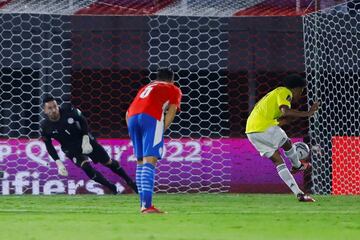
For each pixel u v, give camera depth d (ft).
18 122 148.66
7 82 148.77
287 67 144.36
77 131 119.24
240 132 152.87
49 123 118.21
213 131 152.97
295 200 111.24
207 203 104.88
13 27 142.20
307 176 132.57
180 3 135.03
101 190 128.36
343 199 114.11
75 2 131.23
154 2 138.31
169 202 107.04
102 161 121.60
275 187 128.98
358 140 132.05
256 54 144.15
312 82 142.61
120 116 148.87
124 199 113.80
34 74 148.87
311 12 138.62
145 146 83.82
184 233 63.21
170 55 144.25
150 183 83.97
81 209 93.56
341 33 143.23
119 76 147.95
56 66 144.36
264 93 147.95
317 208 95.91
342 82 148.36
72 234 61.98
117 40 143.84
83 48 144.15
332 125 144.77
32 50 143.33
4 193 127.03
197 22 143.43
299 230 66.54
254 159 129.08
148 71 148.56
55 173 127.44
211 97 152.05
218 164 129.29
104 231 64.64
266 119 108.06
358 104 147.43
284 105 105.60
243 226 69.82
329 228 68.59
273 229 67.26
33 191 127.24
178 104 84.94
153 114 83.61
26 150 127.34
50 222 73.41
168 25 143.23
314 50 139.23
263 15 139.03
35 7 132.05
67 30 142.61
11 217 79.66
